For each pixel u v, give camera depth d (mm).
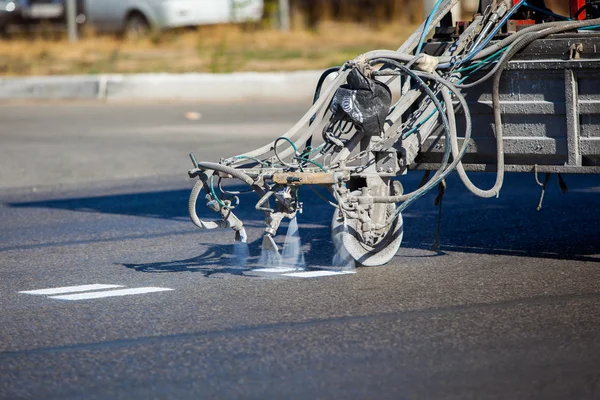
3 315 12359
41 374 10070
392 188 14305
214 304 12547
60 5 54750
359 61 13422
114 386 9680
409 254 15273
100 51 46875
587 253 15094
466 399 9086
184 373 9984
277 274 14172
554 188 21250
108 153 26844
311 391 9383
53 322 11961
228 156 25625
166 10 51000
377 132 13398
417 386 9430
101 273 14633
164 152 26766
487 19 14758
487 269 14156
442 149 14266
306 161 13547
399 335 11008
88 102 37188
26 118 33094
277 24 55219
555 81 13648
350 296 12766
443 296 12664
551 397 9102
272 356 10414
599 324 11250
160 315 12117
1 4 54156
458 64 14062
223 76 37719
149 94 37562
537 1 16109
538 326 11234
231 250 16016
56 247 16734
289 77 37906
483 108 14070
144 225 18484
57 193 22219
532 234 16656
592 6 15492
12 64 43281
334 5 61125
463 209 19141
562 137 13711
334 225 14211
